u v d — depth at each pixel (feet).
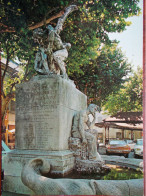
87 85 33.96
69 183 7.81
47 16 22.09
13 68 25.94
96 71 32.32
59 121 11.02
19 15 21.47
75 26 25.75
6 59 24.91
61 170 10.17
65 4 21.07
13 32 23.26
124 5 22.30
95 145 12.50
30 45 24.17
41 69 13.56
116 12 23.81
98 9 23.88
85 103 16.53
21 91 12.23
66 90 12.13
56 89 11.34
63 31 25.62
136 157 20.38
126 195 7.74
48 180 7.85
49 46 13.11
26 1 20.70
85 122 12.86
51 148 10.91
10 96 21.95
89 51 28.53
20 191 10.21
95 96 34.19
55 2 20.81
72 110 13.10
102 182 7.92
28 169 8.83
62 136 11.18
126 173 11.37
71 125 12.78
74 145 11.94
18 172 10.85
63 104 11.54
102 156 17.49
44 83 11.65
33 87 11.93
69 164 10.99
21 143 11.69
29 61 25.59
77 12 24.47
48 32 13.87
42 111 11.47
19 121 11.98
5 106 21.49
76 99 14.10
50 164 10.28
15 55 25.82
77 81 34.09
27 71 26.14
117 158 16.43
